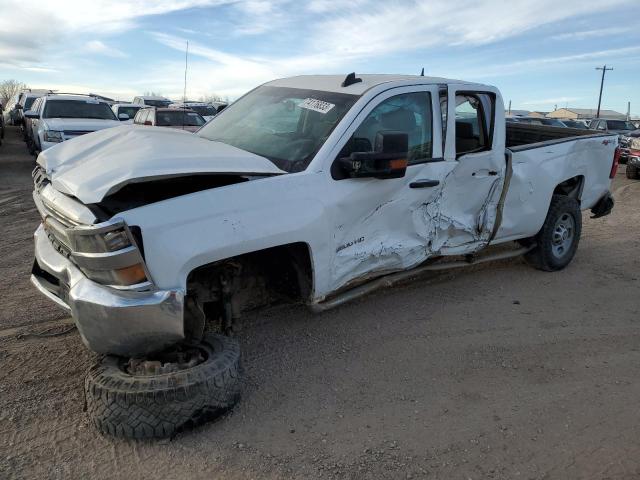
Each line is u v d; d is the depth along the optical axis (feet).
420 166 14.48
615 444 10.57
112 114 50.19
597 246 25.13
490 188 16.75
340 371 13.05
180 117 53.52
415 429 10.87
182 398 9.96
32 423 10.65
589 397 12.23
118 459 9.69
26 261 20.43
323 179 12.46
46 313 15.58
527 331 15.58
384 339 14.76
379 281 14.82
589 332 15.66
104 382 10.03
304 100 14.62
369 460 9.90
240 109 16.08
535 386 12.64
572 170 20.34
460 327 15.67
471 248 16.90
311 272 12.47
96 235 9.52
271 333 14.93
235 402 10.98
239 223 10.87
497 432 10.84
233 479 9.34
